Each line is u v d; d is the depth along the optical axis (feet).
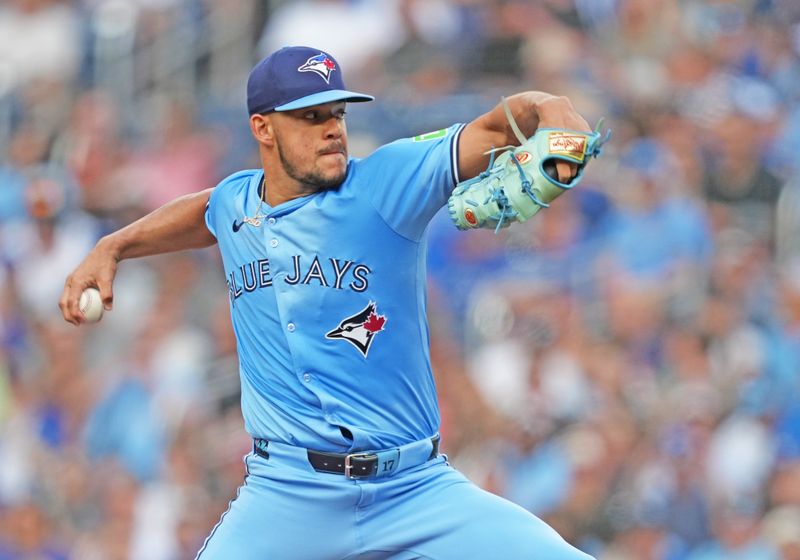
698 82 128.67
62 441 121.80
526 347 111.45
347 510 48.98
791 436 104.17
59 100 150.30
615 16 133.49
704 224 117.70
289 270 48.34
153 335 122.52
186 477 112.37
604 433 102.94
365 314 48.16
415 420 49.65
